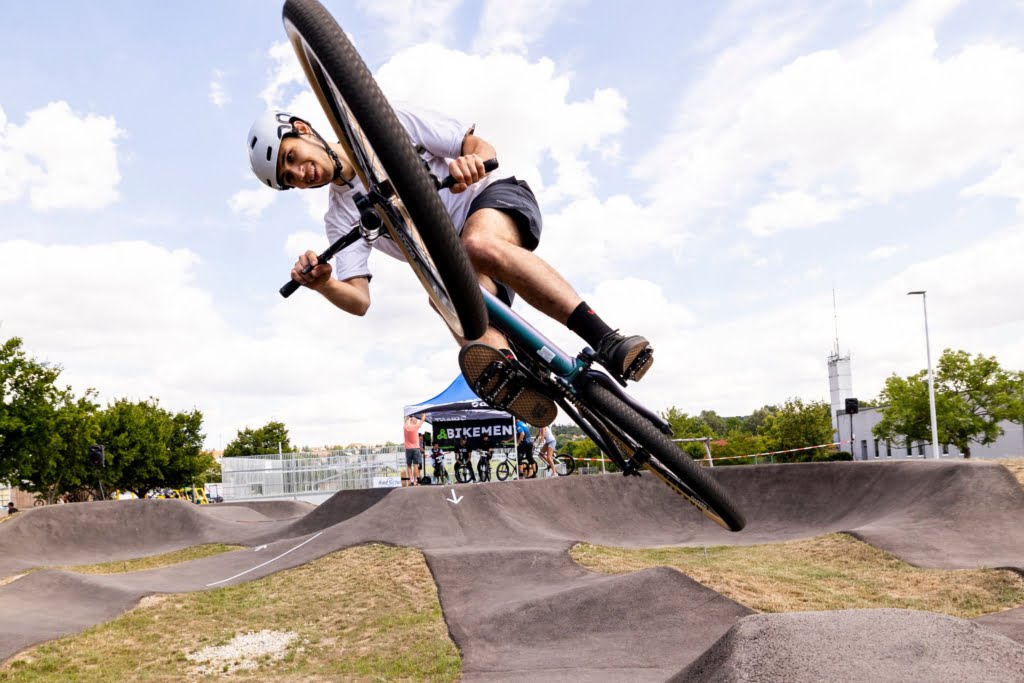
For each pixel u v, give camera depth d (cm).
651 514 1656
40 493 3519
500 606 965
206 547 1683
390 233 214
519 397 258
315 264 247
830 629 299
